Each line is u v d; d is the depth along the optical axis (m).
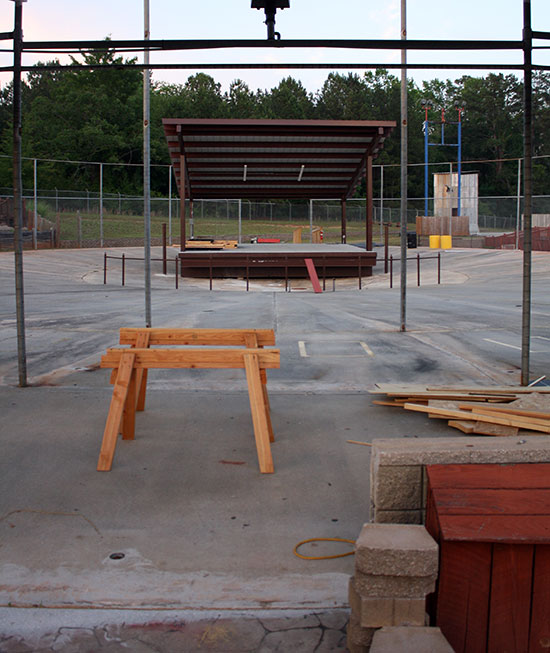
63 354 11.95
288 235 61.03
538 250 44.28
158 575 4.12
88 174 82.81
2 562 4.27
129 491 5.48
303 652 3.40
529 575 3.10
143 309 20.17
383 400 8.37
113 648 3.43
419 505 3.41
